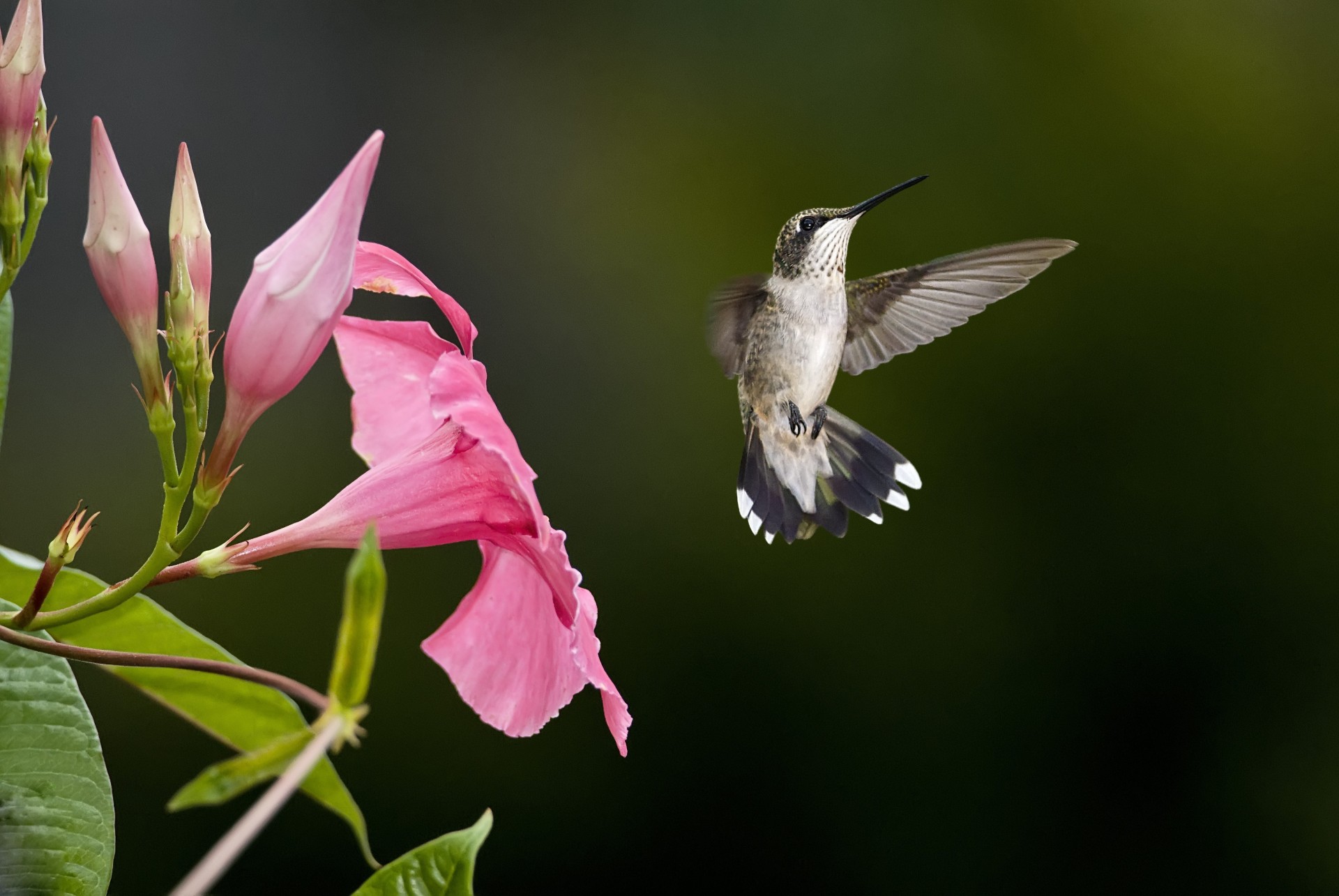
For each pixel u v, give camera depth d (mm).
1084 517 12375
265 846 10359
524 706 3316
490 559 3414
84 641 3213
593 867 11078
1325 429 12438
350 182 2676
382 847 10625
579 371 12414
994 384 12531
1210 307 12742
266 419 10992
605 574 11773
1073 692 12070
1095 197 12867
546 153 13156
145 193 12789
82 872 2793
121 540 10414
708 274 12664
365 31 13461
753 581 11859
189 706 3322
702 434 12203
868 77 13172
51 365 11086
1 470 10547
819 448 6066
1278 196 12898
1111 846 11789
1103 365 12578
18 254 2828
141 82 13070
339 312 2697
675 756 11406
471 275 12766
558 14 13539
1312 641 12148
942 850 11594
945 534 12203
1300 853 11734
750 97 13195
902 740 11727
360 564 1812
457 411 2738
